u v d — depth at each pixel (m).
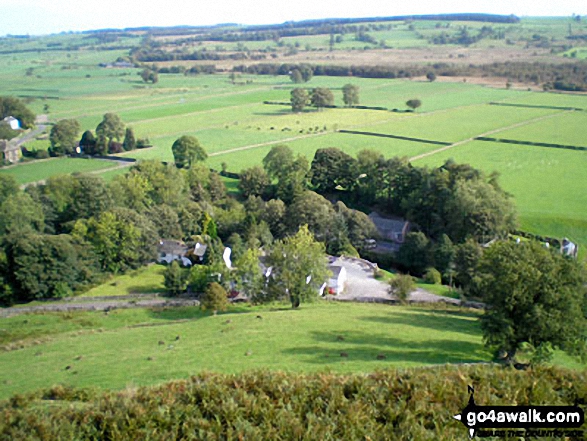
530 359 55.81
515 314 54.75
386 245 122.81
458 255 102.81
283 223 124.38
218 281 93.88
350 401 32.19
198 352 58.19
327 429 29.11
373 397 32.44
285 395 32.78
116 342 66.00
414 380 33.69
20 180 158.00
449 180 129.62
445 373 35.06
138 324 79.44
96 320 81.81
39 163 181.62
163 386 34.78
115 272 105.19
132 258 106.94
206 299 81.81
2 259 90.00
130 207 124.81
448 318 76.06
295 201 128.12
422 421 29.83
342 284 95.19
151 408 31.73
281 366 51.50
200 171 147.50
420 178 135.00
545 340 53.41
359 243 119.56
